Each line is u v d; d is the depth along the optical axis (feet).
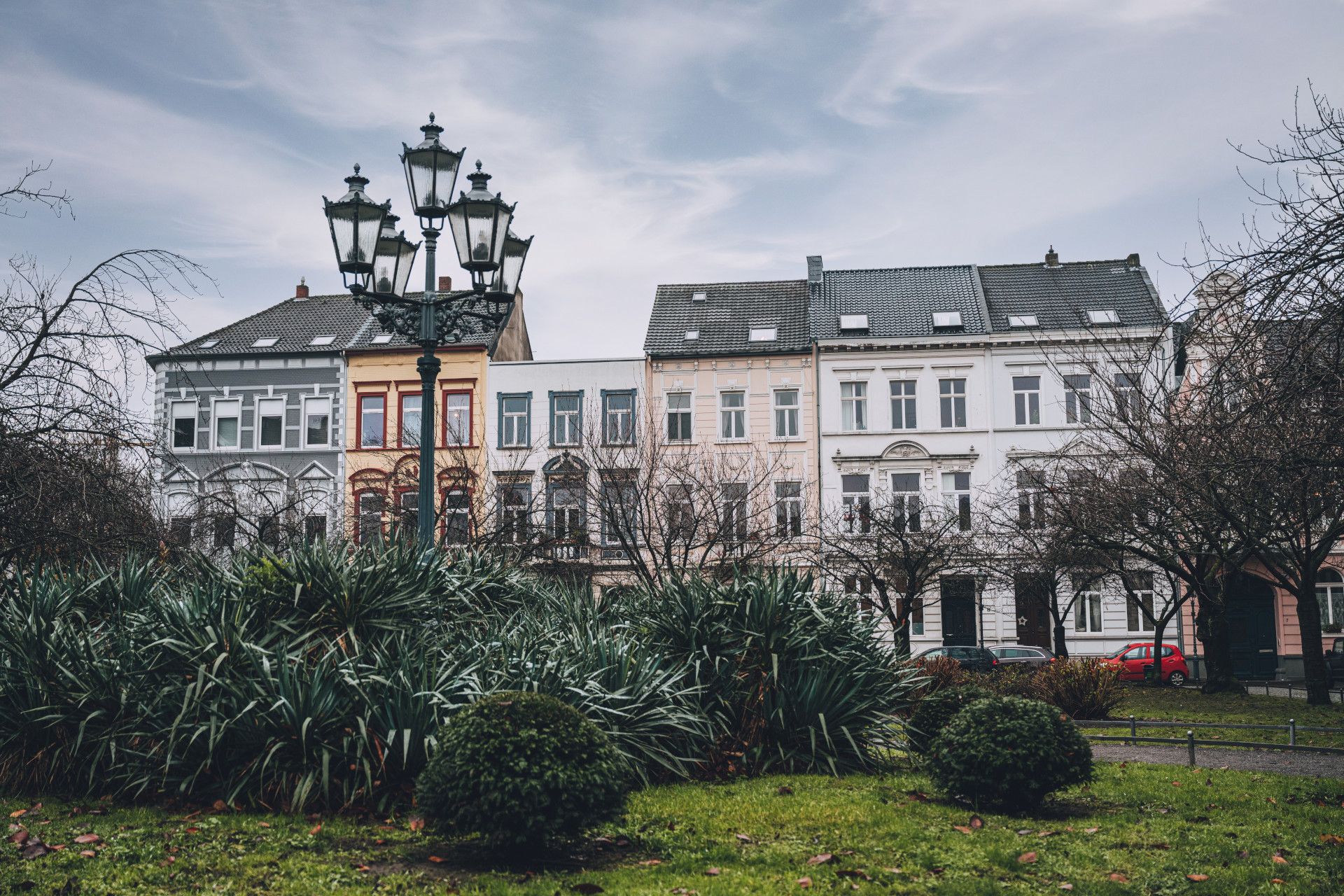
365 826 27.68
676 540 96.63
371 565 37.35
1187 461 60.08
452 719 26.03
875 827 28.96
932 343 132.77
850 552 108.06
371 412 138.00
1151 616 108.88
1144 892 23.30
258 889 22.57
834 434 133.28
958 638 132.26
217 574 37.63
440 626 36.73
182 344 49.49
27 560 46.55
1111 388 76.84
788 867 24.82
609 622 43.73
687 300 146.61
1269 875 24.63
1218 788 36.73
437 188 44.24
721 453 123.85
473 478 105.70
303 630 33.83
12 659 33.06
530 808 24.11
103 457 48.62
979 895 22.77
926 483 131.64
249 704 29.01
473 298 45.19
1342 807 33.42
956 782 31.86
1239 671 135.95
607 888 22.84
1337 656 120.06
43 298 45.47
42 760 31.73
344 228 43.39
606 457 110.73
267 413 138.62
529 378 137.08
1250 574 128.47
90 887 22.38
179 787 29.78
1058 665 67.72
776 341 137.39
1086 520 84.07
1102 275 140.97
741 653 38.91
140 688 31.65
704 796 32.63
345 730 29.53
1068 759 31.40
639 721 34.27
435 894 22.39
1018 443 130.62
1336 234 31.40
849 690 39.50
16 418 44.11
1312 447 38.47
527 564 81.46
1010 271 144.25
